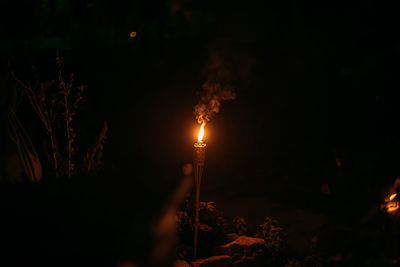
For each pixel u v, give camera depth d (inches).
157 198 205.2
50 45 292.8
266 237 196.4
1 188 175.8
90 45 323.3
